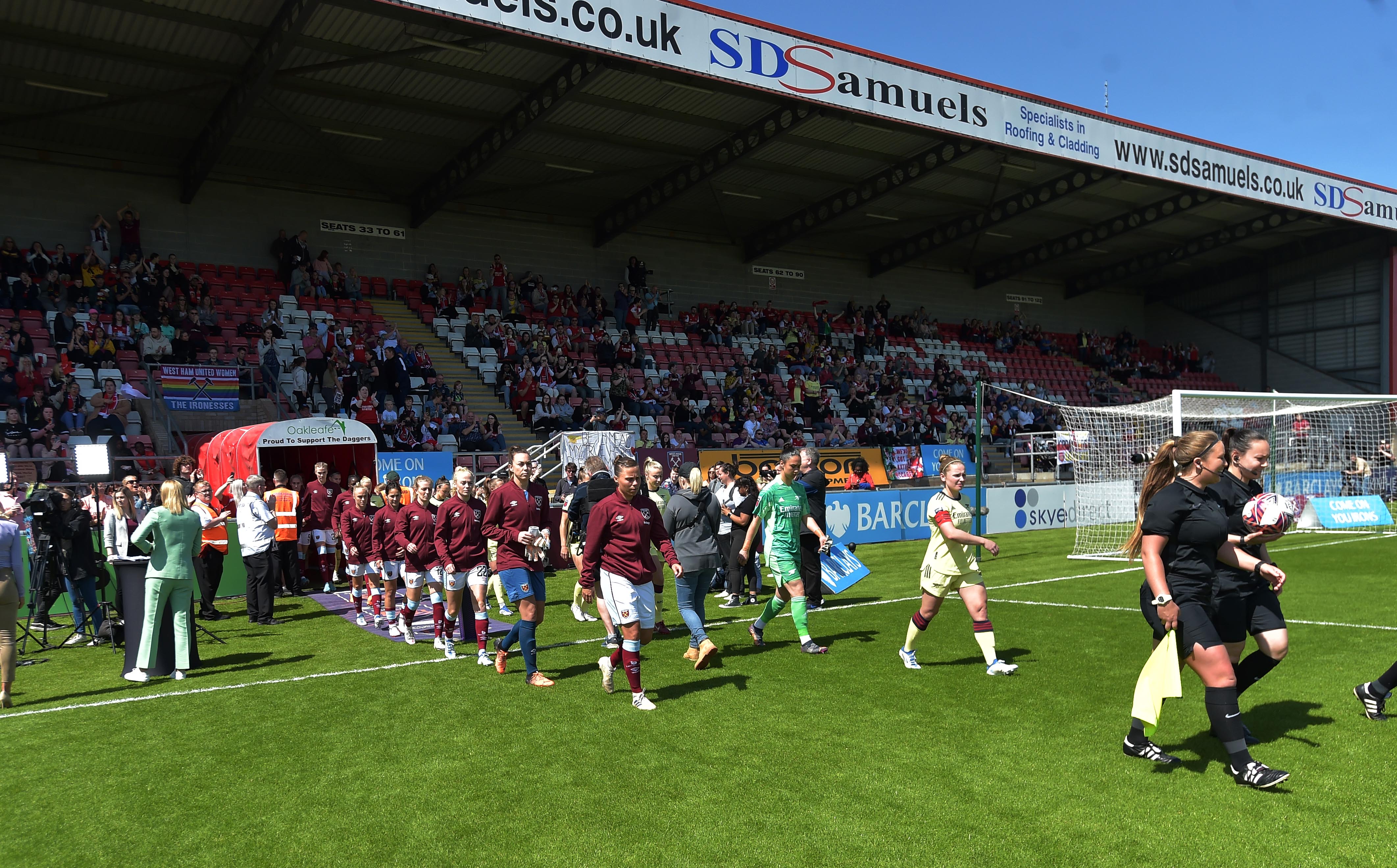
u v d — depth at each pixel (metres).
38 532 9.25
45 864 3.98
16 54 16.62
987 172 25.34
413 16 14.53
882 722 5.57
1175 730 5.25
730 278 30.66
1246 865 3.59
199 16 15.68
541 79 18.84
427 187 24.11
